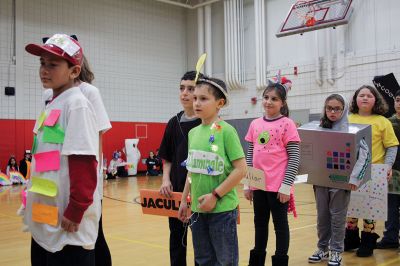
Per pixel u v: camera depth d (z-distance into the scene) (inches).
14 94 481.1
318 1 446.9
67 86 75.5
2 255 155.9
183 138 105.5
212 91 90.3
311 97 488.7
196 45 618.2
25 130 487.5
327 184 133.0
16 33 482.0
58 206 70.4
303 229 199.6
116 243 174.7
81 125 69.5
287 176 116.8
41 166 71.3
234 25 554.3
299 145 127.8
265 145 122.0
